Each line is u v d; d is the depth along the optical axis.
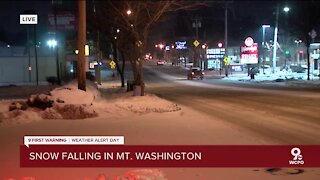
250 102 26.47
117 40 44.50
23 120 17.20
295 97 29.73
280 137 13.13
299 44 91.94
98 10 44.03
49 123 16.69
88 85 30.77
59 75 58.50
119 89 46.75
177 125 15.97
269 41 99.06
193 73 71.12
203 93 36.94
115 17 38.91
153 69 114.00
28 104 19.45
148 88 48.53
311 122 16.70
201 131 14.41
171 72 100.69
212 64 100.50
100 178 8.27
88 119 17.94
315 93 33.66
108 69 110.75
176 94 36.34
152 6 31.80
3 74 61.16
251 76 62.31
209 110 21.84
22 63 62.19
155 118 18.22
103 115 18.98
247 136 13.32
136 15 31.05
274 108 22.42
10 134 13.98
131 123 16.61
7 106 20.38
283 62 98.50
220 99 29.50
